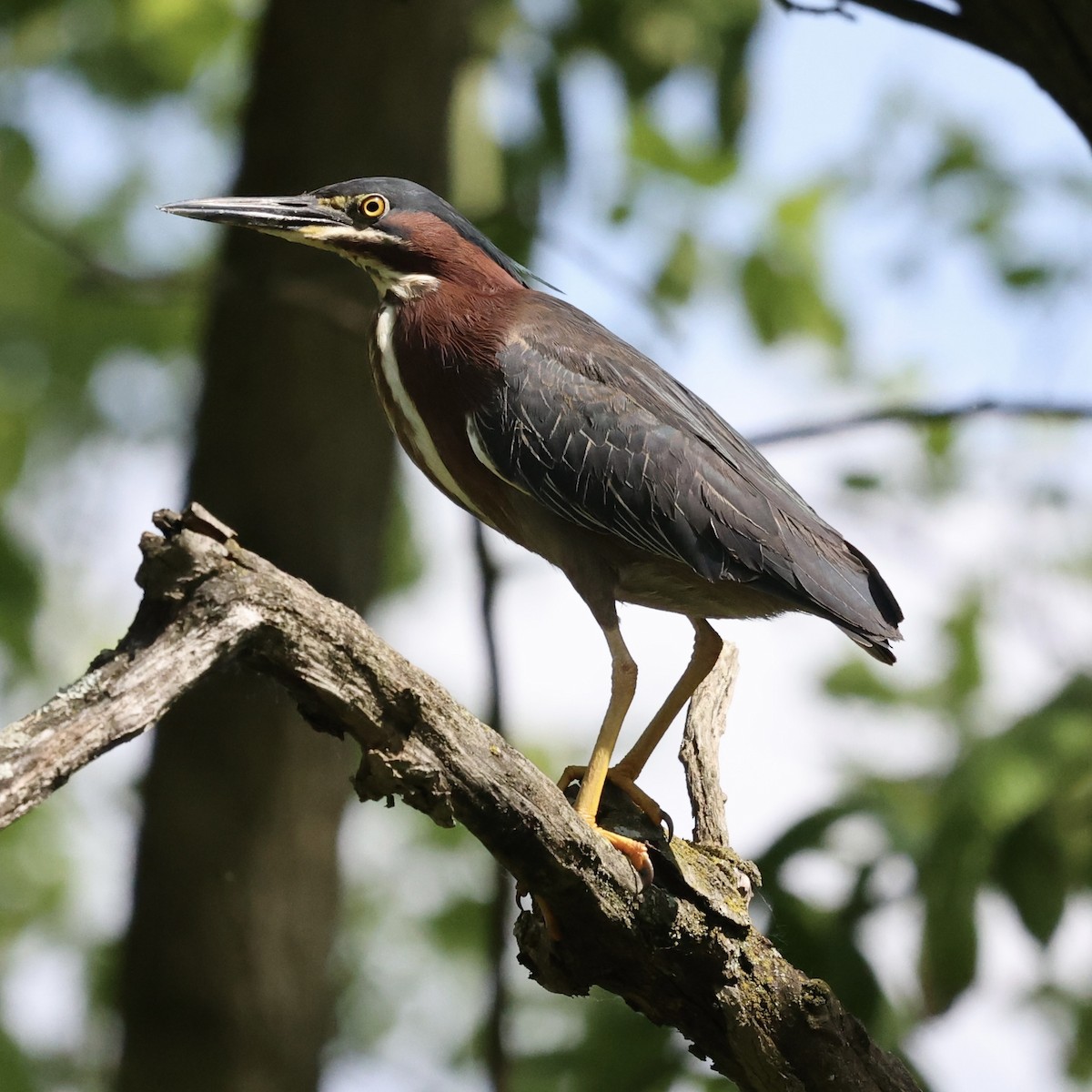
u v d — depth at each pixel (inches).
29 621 544.4
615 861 243.4
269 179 466.0
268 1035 439.8
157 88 634.8
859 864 346.9
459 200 523.2
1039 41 273.6
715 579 329.4
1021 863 338.0
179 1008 435.5
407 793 223.9
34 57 617.0
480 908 582.2
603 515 331.6
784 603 343.9
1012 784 341.4
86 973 626.8
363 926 631.2
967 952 335.9
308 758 448.5
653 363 355.9
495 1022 382.0
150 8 606.9
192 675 200.5
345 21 462.3
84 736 190.5
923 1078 325.7
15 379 648.4
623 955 251.4
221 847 439.5
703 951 249.6
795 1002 249.8
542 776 232.8
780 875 344.5
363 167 466.0
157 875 442.0
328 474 460.4
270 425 458.6
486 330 343.9
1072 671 368.8
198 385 481.4
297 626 210.2
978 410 365.4
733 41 509.0
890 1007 336.5
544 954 257.6
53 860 637.9
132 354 651.5
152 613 205.3
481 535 426.3
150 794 447.8
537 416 334.0
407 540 619.5
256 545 456.4
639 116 594.2
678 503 328.5
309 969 450.6
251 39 605.6
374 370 362.3
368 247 360.5
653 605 350.3
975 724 434.9
